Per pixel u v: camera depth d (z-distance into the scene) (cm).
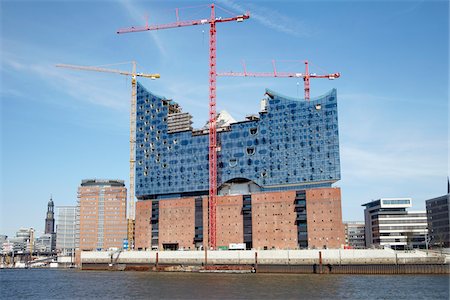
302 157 19100
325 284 12812
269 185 19438
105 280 15700
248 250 18288
